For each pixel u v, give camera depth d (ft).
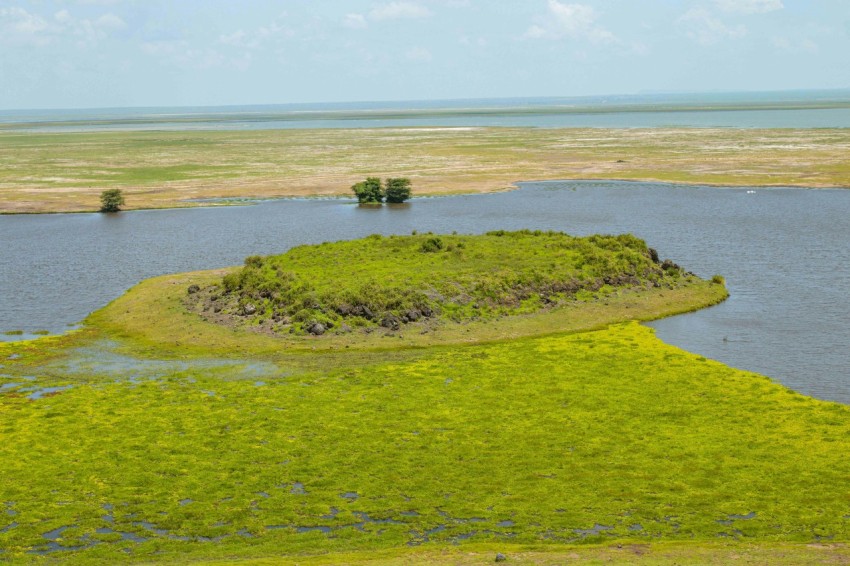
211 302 205.36
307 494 109.09
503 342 177.27
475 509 104.12
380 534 98.32
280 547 95.61
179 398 145.79
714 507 103.04
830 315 196.24
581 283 209.67
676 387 145.79
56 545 97.60
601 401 139.64
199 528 100.83
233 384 152.66
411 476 113.70
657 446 121.08
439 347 174.40
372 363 163.94
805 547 92.27
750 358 165.89
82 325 199.52
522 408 137.39
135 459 120.47
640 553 91.15
